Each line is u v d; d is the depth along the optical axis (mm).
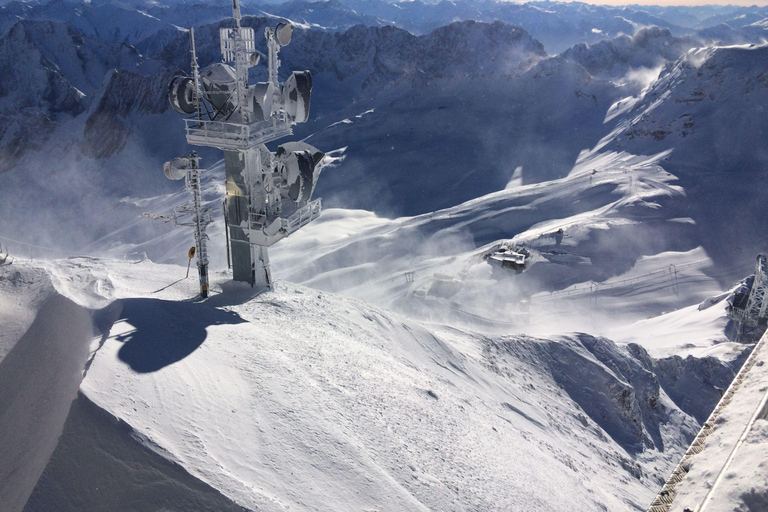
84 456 9547
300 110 26047
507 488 14781
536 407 32531
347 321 26141
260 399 12969
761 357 7289
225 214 26438
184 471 9570
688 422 43500
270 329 19516
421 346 29781
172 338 15000
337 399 14906
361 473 11797
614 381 39719
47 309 18406
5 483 10188
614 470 29719
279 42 25141
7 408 13055
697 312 70938
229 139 24141
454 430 17016
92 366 11820
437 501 12234
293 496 10219
